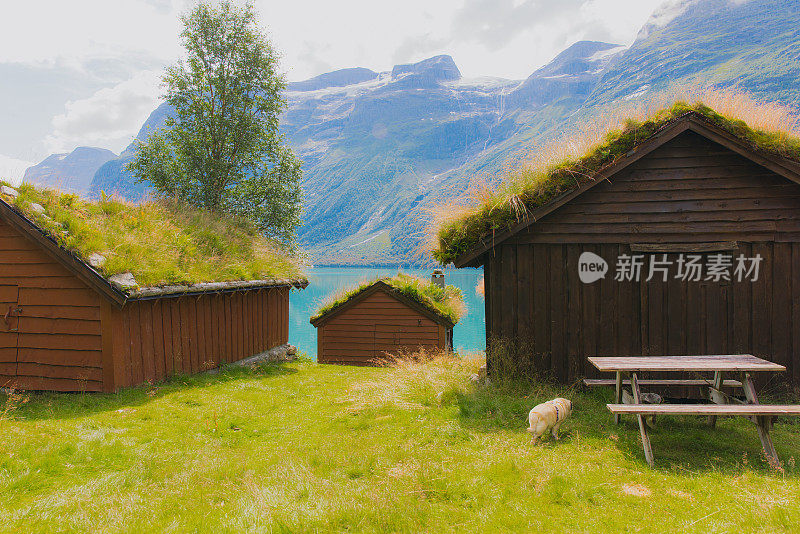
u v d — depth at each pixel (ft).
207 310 38.34
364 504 12.74
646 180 25.86
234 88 73.26
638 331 25.93
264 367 42.19
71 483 15.12
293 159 78.13
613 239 26.13
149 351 31.58
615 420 20.34
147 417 23.31
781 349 24.50
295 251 74.79
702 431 19.84
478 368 30.71
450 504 13.25
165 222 39.17
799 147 23.07
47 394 28.94
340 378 38.55
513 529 11.71
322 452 17.37
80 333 29.22
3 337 30.55
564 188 25.75
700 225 25.30
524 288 27.04
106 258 29.09
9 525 12.13
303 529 11.55
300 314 193.26
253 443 20.07
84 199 35.12
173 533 11.60
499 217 26.17
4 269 30.63
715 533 11.13
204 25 72.28
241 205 74.69
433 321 62.18
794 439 19.07
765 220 24.77
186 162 71.46
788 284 24.59
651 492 13.70
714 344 25.16
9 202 28.76
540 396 24.40
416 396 25.58
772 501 12.58
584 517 12.21
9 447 17.31
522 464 15.62
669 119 24.54
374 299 63.87
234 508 12.89
